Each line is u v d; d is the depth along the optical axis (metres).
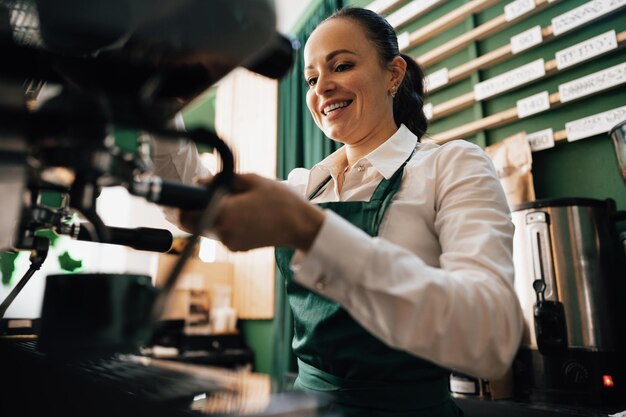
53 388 0.51
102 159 0.37
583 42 1.62
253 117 3.54
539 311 1.22
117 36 0.37
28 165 0.40
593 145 1.60
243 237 0.43
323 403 0.40
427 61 2.13
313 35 1.03
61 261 2.15
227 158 0.39
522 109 1.74
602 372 1.16
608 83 1.54
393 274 0.49
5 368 0.66
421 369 0.78
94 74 0.40
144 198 0.39
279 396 0.41
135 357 0.58
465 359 0.52
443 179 0.84
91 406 0.46
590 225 1.28
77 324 0.48
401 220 0.86
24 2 0.38
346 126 1.01
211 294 3.23
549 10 1.77
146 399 0.39
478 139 1.91
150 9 0.34
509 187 1.66
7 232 0.45
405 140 1.03
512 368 1.29
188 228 0.43
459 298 0.51
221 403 0.39
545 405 1.16
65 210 0.55
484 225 0.66
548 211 1.30
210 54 0.39
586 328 1.20
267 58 0.49
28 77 0.41
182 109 0.47
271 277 3.03
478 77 1.93
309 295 0.87
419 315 0.49
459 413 0.88
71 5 0.34
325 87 0.99
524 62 1.82
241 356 2.98
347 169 1.11
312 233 0.46
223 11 0.35
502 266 0.61
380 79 1.01
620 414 0.99
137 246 0.60
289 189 0.44
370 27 1.01
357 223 0.88
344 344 0.80
